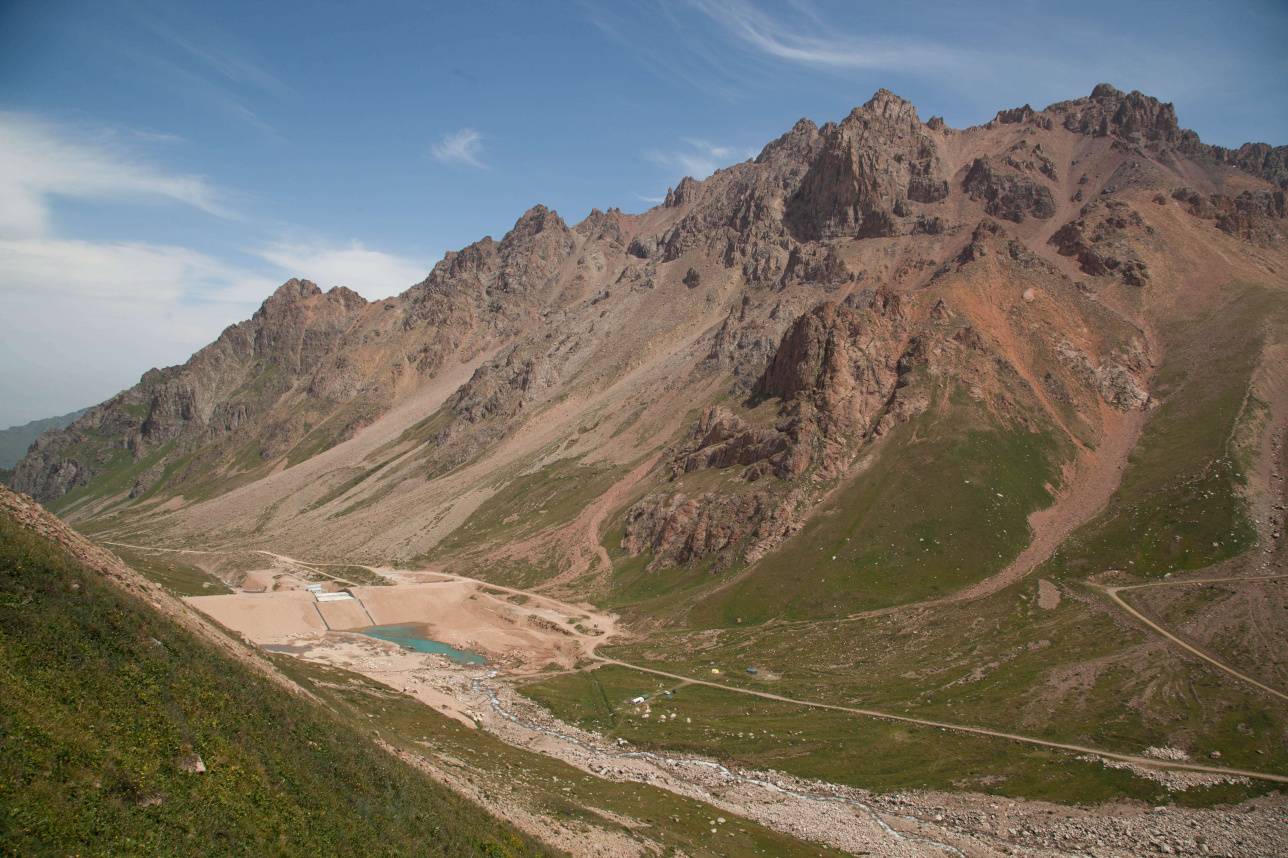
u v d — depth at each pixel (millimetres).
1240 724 93875
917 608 147875
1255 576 127625
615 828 69688
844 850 76812
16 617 41844
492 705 125188
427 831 50250
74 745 35625
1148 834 78938
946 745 100250
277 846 39062
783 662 137250
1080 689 108188
